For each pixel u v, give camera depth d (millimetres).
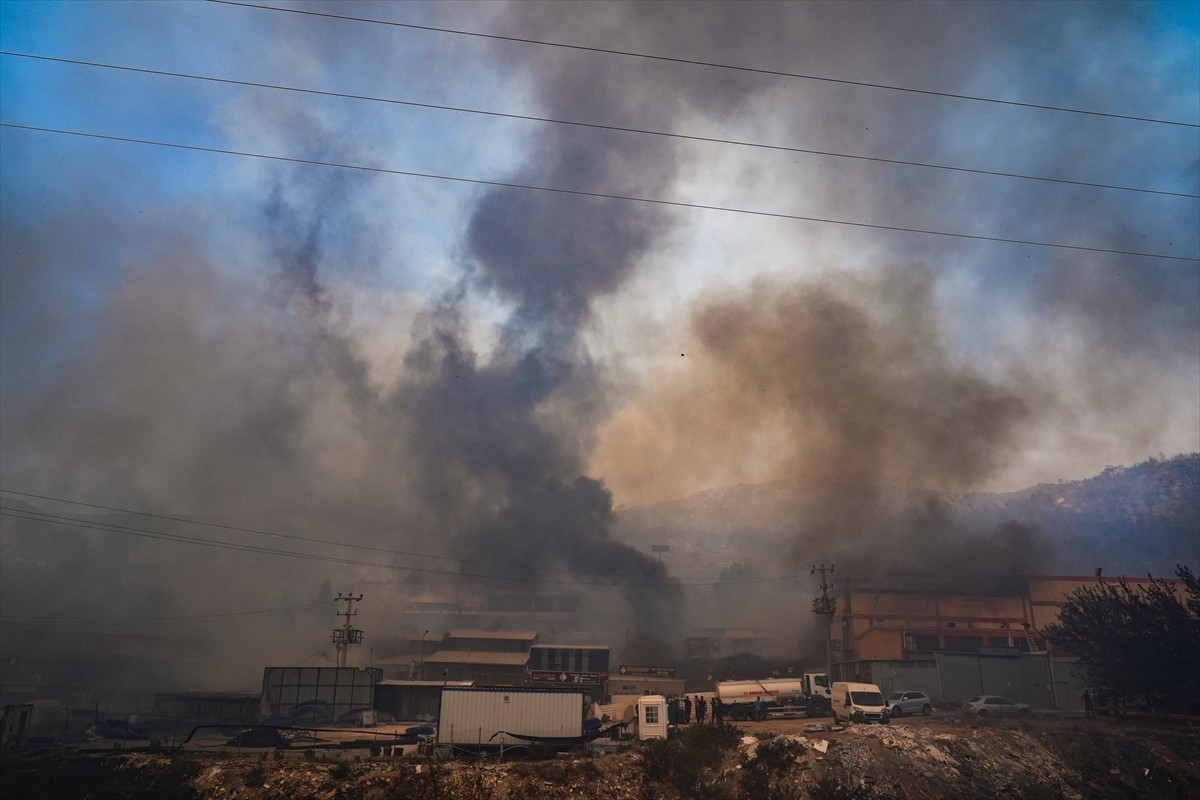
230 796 39156
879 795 41375
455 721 46625
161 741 50781
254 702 65125
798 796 41500
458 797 39406
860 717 53375
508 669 92062
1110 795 43562
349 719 62969
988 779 43469
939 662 66188
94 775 41594
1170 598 55469
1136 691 55594
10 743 48750
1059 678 65562
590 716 57875
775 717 59969
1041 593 94500
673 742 46562
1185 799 38562
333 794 38844
